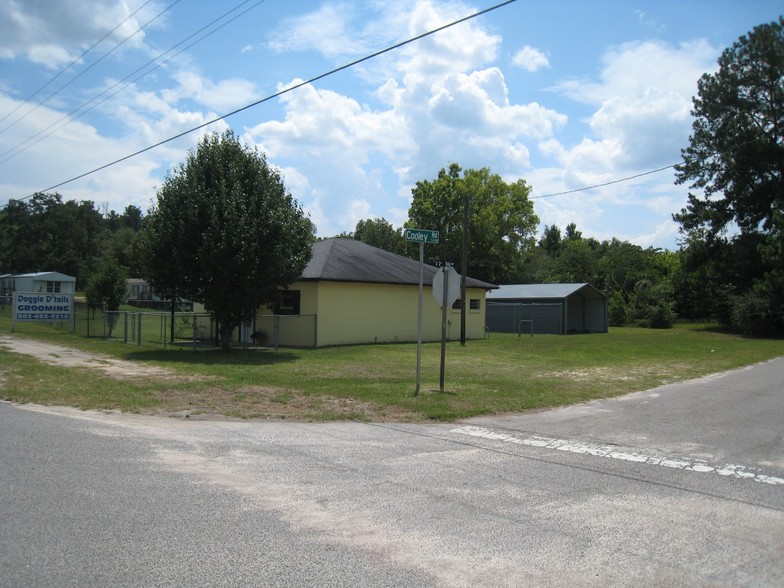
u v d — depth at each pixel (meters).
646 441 8.62
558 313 42.25
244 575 4.11
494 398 11.90
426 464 7.16
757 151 41.25
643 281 53.56
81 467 6.65
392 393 12.17
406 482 6.40
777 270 38.69
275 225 19.97
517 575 4.22
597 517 5.42
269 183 20.81
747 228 44.62
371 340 27.47
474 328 34.09
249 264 19.66
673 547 4.76
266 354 20.72
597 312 44.97
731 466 7.29
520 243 62.19
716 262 45.81
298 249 21.19
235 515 5.26
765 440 8.76
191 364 17.16
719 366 19.55
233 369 16.08
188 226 19.58
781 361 21.84
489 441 8.50
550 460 7.46
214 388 12.75
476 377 15.34
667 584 4.13
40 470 6.48
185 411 10.41
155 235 19.80
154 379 13.97
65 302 31.22
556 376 16.17
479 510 5.55
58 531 4.80
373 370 16.52
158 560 4.31
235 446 7.89
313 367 16.95
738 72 43.12
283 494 5.89
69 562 4.24
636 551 4.67
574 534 5.00
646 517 5.44
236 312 20.52
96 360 18.03
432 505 5.66
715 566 4.43
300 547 4.61
